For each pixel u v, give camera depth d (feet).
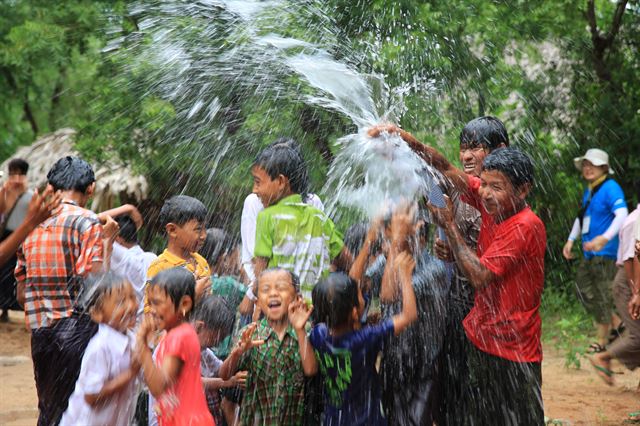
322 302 15.06
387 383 16.72
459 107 30.68
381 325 15.37
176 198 17.88
